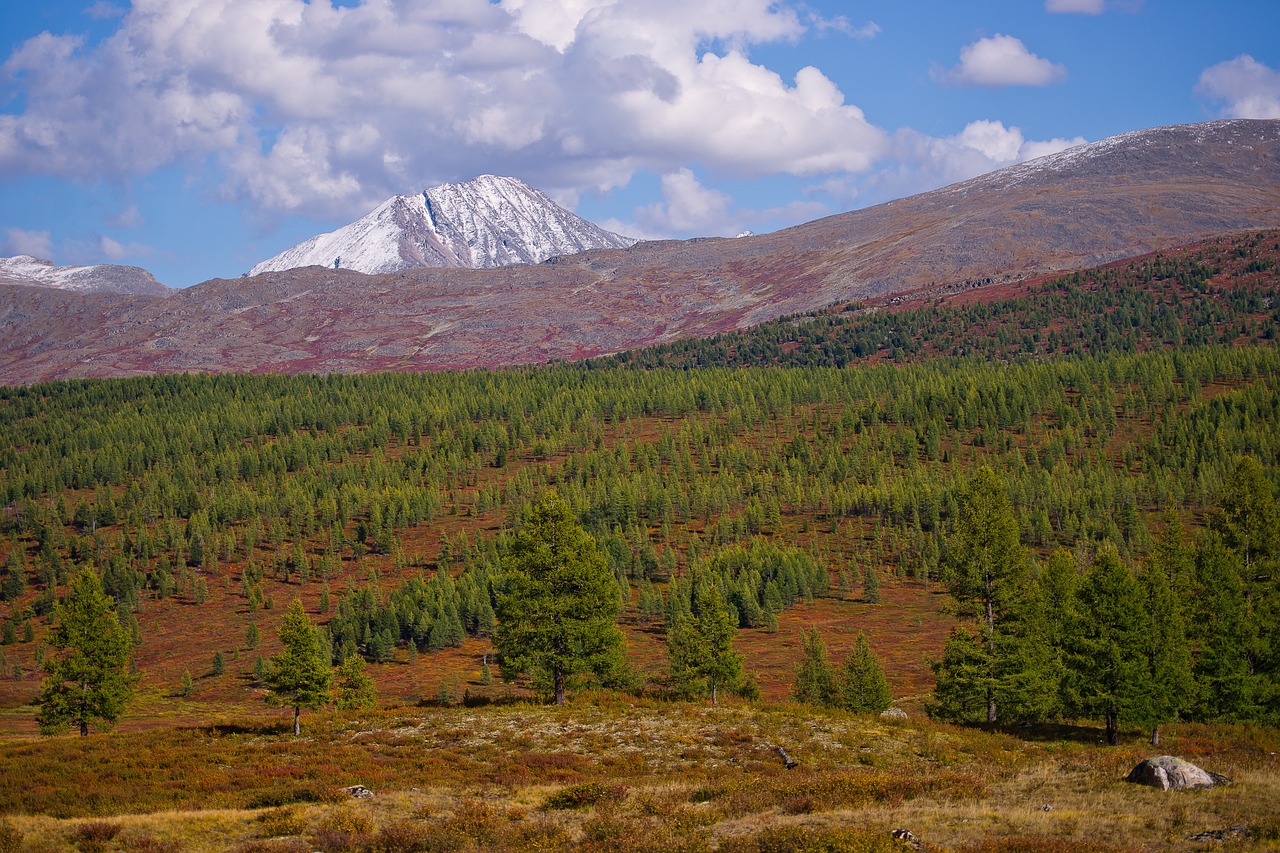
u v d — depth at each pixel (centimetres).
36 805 3381
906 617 14562
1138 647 4756
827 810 2884
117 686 6581
